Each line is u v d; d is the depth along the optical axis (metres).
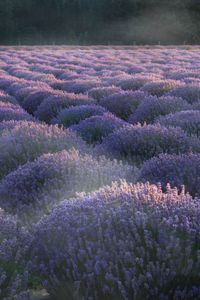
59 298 4.23
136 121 11.76
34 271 4.38
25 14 98.50
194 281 3.88
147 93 13.90
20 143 8.44
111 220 4.12
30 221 5.89
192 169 6.19
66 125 11.99
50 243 4.30
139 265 3.83
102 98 14.22
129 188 4.73
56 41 95.19
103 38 94.56
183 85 14.49
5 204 6.46
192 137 8.72
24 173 6.86
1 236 4.53
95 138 10.23
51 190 6.29
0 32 91.69
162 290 3.82
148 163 6.65
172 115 10.30
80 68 29.44
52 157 7.17
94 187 6.26
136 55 42.84
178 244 3.81
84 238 4.07
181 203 4.32
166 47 63.06
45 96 16.02
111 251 3.92
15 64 34.62
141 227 4.05
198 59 35.28
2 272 3.91
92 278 3.81
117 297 3.79
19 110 13.21
